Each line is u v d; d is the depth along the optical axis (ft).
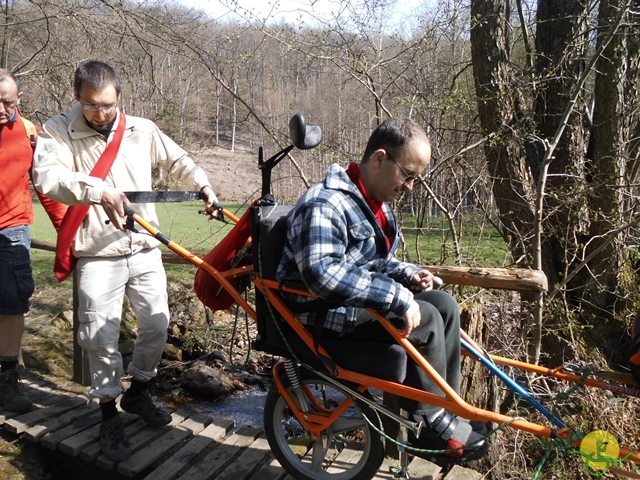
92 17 22.49
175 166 10.54
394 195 7.56
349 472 8.91
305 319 8.02
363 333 7.93
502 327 14.64
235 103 20.29
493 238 19.39
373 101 19.17
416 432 7.69
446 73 19.16
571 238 16.93
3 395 11.30
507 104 17.15
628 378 7.66
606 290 16.12
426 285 8.17
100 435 10.11
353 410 11.77
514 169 17.21
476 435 7.87
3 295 10.82
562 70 16.83
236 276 9.02
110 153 9.53
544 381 13.15
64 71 25.76
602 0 16.14
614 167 16.60
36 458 10.70
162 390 13.75
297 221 7.41
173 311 17.29
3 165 10.67
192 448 10.34
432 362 7.57
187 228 32.50
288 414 11.76
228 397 13.60
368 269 7.73
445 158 17.31
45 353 14.62
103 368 9.81
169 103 24.94
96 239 9.59
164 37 20.16
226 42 19.08
